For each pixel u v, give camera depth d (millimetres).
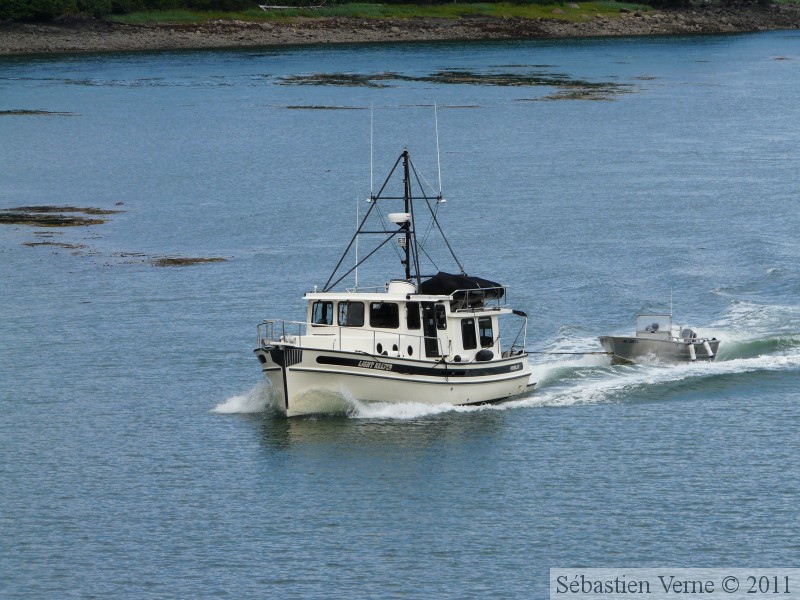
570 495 126562
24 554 116062
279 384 146500
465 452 137250
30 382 166500
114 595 108438
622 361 170000
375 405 146625
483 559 114000
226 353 177875
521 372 154750
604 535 118000
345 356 143875
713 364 166375
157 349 180625
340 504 125000
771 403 151875
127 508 125438
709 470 132250
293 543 117375
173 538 118688
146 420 150375
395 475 131375
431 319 149000
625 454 136750
